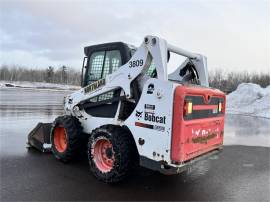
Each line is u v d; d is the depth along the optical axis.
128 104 5.12
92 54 5.83
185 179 5.31
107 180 4.76
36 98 27.09
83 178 5.07
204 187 4.91
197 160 4.65
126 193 4.50
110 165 4.90
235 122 14.48
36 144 6.87
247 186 5.01
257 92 23.34
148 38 4.63
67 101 6.21
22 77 84.25
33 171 5.34
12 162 5.86
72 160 5.90
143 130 4.55
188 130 4.39
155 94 4.40
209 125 5.09
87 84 5.90
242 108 21.53
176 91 4.21
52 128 6.07
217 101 5.41
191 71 5.77
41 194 4.30
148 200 4.27
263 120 15.69
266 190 4.83
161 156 4.32
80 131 5.75
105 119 5.37
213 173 5.76
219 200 4.36
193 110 4.51
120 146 4.62
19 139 8.04
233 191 4.75
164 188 4.79
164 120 4.29
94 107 5.66
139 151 4.60
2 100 23.05
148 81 4.52
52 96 31.53
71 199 4.17
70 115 6.12
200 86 5.12
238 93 24.52
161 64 4.50
